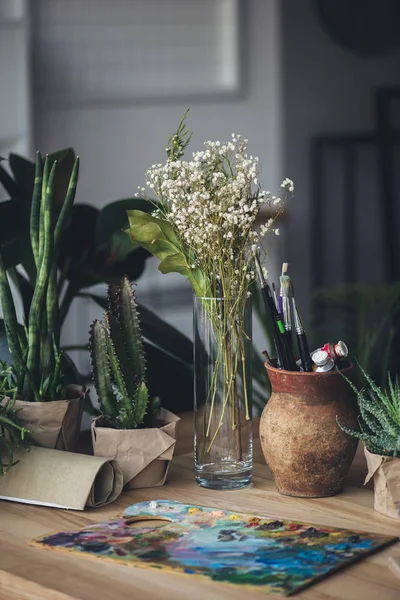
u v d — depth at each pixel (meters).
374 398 1.17
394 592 0.91
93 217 1.92
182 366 1.85
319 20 4.87
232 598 0.90
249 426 1.28
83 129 4.22
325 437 1.19
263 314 2.17
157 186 1.28
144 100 4.40
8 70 3.92
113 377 1.33
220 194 1.21
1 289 1.34
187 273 1.28
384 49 5.08
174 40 4.45
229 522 1.11
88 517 1.16
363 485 1.28
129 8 4.28
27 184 1.82
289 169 4.88
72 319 4.03
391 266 5.05
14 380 1.40
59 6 4.07
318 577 0.93
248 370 1.27
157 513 1.14
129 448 1.26
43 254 1.34
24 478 1.21
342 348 1.21
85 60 4.19
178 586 0.93
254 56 4.71
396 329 2.44
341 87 5.01
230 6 4.59
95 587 0.93
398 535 1.07
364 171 5.05
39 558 1.02
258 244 1.25
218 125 4.65
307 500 1.21
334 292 4.27
